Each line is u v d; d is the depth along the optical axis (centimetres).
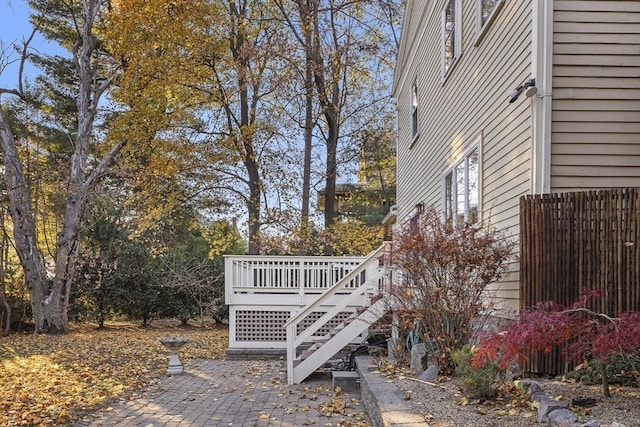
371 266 778
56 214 1631
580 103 484
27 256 1413
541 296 459
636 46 483
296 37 1555
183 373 805
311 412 536
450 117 833
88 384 683
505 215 569
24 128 1712
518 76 534
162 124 1498
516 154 536
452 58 828
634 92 482
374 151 2116
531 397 377
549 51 482
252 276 995
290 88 1543
